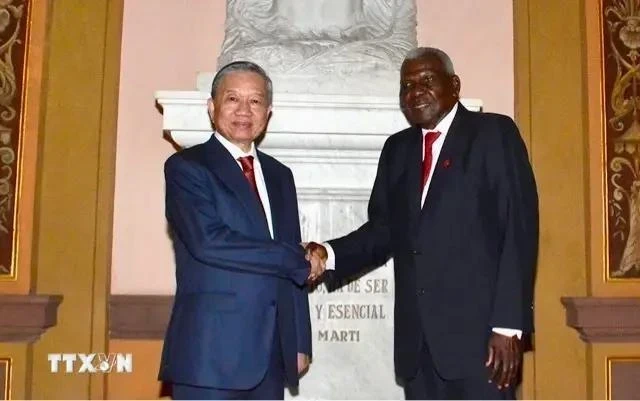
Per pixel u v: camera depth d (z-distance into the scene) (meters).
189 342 2.47
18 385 3.56
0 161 3.70
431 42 4.00
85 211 3.75
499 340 2.47
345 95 3.28
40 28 3.79
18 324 3.54
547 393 3.78
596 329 3.71
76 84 3.81
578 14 3.97
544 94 3.93
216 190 2.57
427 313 2.57
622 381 3.73
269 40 3.48
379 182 2.91
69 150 3.77
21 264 3.66
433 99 2.70
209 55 3.93
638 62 3.91
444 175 2.62
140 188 3.84
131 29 3.91
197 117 3.29
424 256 2.60
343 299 3.38
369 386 3.35
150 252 3.81
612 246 3.82
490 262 2.56
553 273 3.84
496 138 2.63
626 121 3.88
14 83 3.75
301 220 3.40
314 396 3.34
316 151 3.35
